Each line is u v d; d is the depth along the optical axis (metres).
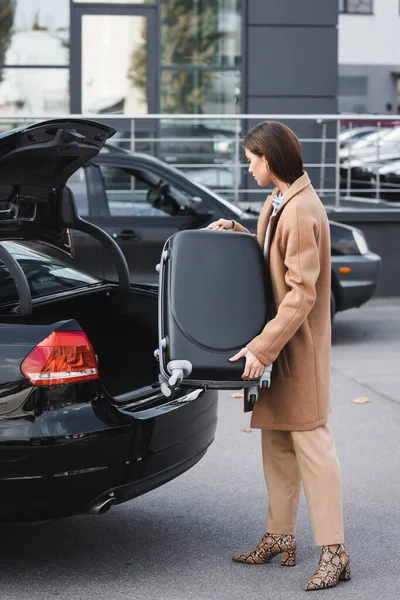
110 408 3.91
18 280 4.03
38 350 3.82
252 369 3.73
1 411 3.78
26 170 4.18
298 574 4.18
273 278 3.91
